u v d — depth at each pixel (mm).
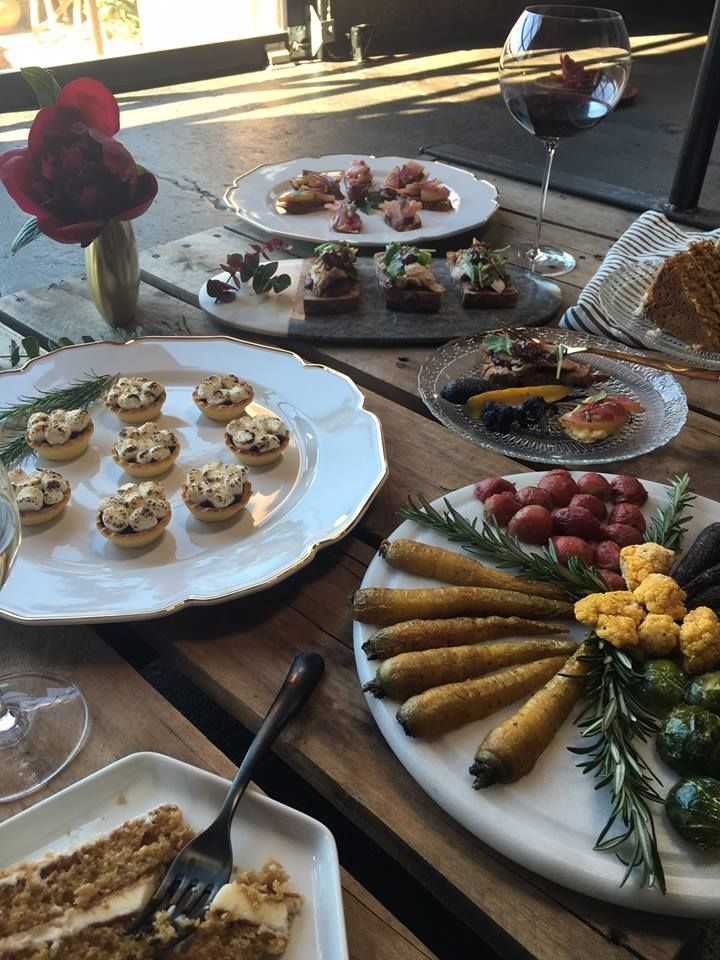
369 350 1269
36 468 979
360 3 4559
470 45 4664
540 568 761
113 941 525
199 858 563
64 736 679
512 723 616
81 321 1352
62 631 772
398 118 3322
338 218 1619
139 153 2797
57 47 3686
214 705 1353
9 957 512
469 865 590
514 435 1048
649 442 1014
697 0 6102
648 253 1454
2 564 603
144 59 3756
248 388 1070
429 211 1717
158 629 779
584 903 567
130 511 852
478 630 706
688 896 540
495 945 585
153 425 1001
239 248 1609
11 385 1097
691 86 4180
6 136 3086
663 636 670
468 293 1334
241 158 2793
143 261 1543
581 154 2975
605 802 599
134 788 624
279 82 3840
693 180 1718
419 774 619
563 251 1572
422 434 1058
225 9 4012
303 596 816
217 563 834
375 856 1100
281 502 932
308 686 700
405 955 558
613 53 1293
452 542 819
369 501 867
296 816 586
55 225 1090
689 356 1135
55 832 599
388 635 692
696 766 588
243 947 523
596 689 656
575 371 1124
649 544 769
